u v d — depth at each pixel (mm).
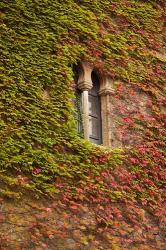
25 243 6512
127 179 8133
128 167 8305
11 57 7547
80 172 7516
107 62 8961
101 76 8930
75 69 8695
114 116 8719
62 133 7629
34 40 7941
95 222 7340
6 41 7621
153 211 8211
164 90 9750
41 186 7008
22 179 6832
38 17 8180
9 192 6660
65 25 8492
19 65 7574
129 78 9219
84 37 8750
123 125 8742
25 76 7566
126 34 9594
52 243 6758
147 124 9102
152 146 8906
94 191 7543
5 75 7371
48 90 7785
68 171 7387
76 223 7129
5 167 6781
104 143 8500
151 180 8508
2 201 6590
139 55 9633
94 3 9266
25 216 6699
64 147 7570
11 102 7230
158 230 8094
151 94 9484
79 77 8664
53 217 6938
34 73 7688
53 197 7066
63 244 6848
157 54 10039
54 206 7020
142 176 8414
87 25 8891
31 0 8219
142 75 9484
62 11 8578
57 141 7496
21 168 6918
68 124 7758
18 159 6918
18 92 7383
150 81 9586
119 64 9172
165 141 9164
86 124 8312
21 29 7871
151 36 10117
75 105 8422
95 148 7953
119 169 8125
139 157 8570
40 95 7609
